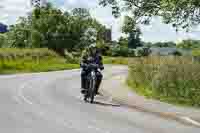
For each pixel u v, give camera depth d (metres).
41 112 12.07
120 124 10.50
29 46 96.06
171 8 17.20
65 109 12.98
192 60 17.58
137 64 21.95
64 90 20.34
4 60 47.53
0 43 109.31
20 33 100.88
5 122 10.20
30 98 15.77
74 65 62.75
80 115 11.79
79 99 16.38
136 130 9.73
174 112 12.78
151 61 20.44
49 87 21.70
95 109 13.36
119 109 13.68
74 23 94.25
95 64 15.62
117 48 104.00
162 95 16.83
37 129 9.37
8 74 35.03
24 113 11.77
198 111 13.21
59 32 92.38
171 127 10.51
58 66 54.81
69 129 9.48
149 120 11.54
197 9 17.27
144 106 14.12
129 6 20.88
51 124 10.09
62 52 91.81
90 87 15.34
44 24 92.19
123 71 47.53
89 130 9.44
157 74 18.11
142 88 20.12
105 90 19.97
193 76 16.16
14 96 16.36
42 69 45.78
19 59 51.94
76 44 94.94
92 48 15.92
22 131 9.07
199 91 15.55
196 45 34.69
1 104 13.73
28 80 26.89
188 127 10.64
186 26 18.72
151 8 19.91
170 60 18.12
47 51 63.69
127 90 20.12
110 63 86.44
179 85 16.39
